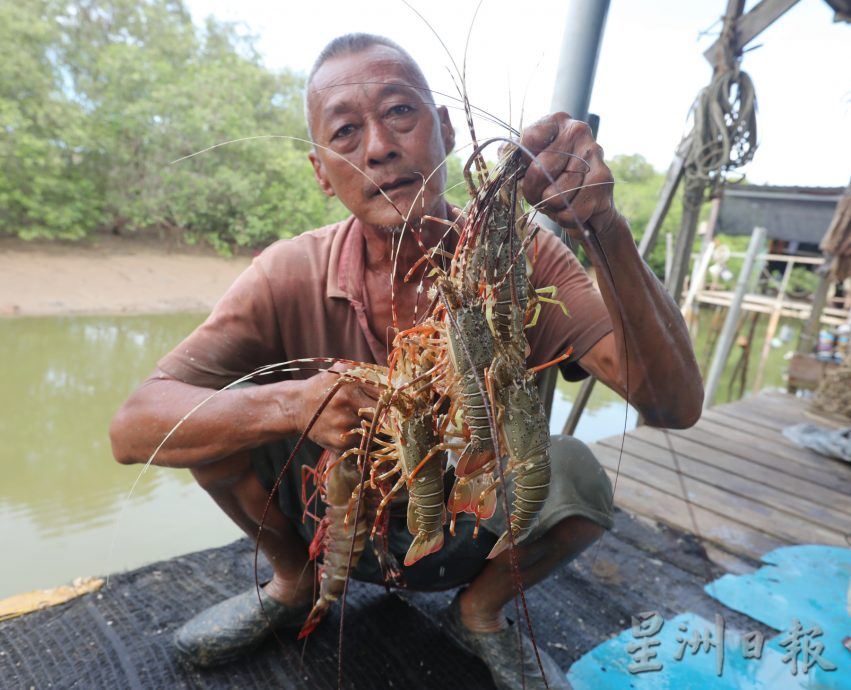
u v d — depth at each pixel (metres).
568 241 2.51
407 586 2.33
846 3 5.61
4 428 8.50
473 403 1.48
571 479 1.98
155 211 19.22
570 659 2.44
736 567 3.19
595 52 3.19
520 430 1.56
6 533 5.72
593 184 1.27
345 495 1.95
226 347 2.07
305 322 2.15
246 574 2.91
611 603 2.82
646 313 1.62
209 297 18.06
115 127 18.47
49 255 18.53
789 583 3.05
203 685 2.23
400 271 2.02
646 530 3.56
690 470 4.48
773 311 16.59
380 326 2.12
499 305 1.48
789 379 8.24
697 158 5.19
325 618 2.59
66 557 5.36
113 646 2.40
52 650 2.38
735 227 14.50
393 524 2.18
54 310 15.23
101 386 10.74
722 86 4.97
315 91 1.87
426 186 1.88
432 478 1.62
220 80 18.41
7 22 17.14
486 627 2.27
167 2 22.20
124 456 2.01
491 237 1.44
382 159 1.80
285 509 2.28
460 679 2.29
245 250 21.78
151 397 1.95
